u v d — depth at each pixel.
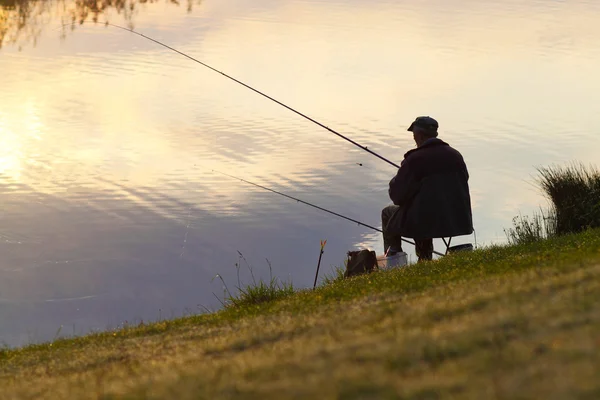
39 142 72.44
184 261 51.62
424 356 16.97
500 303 20.62
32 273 49.97
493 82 95.12
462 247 42.88
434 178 41.28
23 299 47.19
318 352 18.55
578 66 102.75
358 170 65.88
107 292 48.06
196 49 108.31
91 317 45.34
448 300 22.94
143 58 102.25
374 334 19.88
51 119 78.88
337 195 61.16
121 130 75.44
